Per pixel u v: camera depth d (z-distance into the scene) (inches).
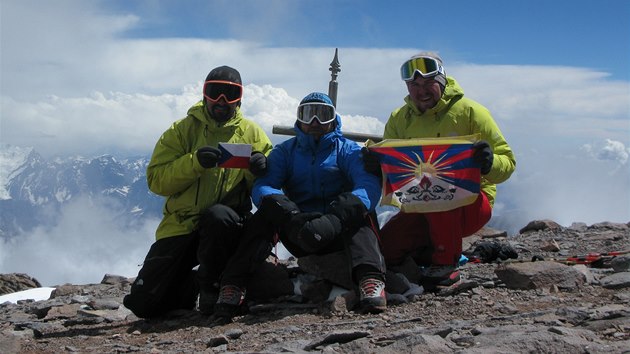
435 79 152.5
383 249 150.2
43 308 177.0
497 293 138.7
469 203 143.6
